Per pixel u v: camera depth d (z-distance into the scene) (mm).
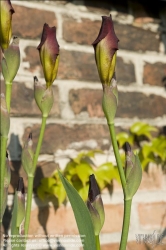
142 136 1312
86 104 1259
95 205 762
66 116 1230
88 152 1224
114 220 1221
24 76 1201
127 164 740
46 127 1202
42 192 1158
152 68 1370
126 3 1372
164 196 1293
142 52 1364
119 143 1272
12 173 1142
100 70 736
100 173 1224
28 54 1216
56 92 1229
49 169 1184
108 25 731
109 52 730
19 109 1178
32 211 1150
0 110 723
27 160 793
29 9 1239
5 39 742
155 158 1309
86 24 1303
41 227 1150
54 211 1173
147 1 1401
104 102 739
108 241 1203
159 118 1346
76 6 1298
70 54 1266
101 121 1271
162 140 1316
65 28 1272
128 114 1304
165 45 1409
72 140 1224
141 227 1240
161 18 1415
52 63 755
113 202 1232
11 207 1127
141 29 1380
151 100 1346
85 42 1291
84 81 1269
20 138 1166
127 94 1315
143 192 1271
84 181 1180
